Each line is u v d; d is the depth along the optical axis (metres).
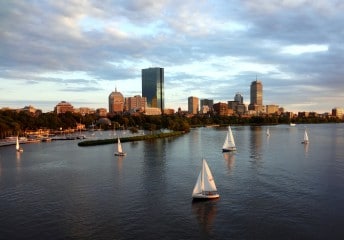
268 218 81.81
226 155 178.75
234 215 83.88
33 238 72.69
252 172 130.88
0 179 126.62
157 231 75.38
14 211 88.81
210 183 96.62
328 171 132.38
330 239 71.06
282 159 163.25
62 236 73.44
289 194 100.31
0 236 73.69
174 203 93.31
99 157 178.50
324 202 92.94
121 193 104.00
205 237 72.25
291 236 72.50
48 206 92.50
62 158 178.00
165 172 133.75
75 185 115.19
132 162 159.38
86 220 82.00
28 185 116.31
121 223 80.00
